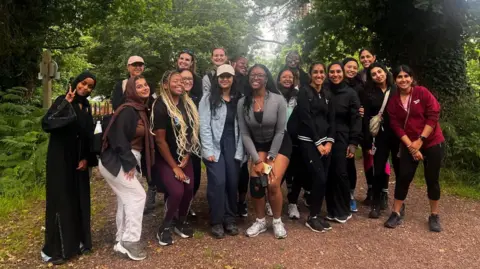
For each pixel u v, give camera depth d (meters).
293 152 4.28
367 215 4.57
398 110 4.12
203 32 18.08
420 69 7.45
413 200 5.12
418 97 4.05
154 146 3.58
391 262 3.42
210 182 3.83
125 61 17.67
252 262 3.37
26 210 4.81
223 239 3.83
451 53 7.30
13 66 8.94
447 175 5.96
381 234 4.00
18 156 5.96
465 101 7.12
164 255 3.49
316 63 4.03
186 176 3.70
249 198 5.21
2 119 6.65
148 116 3.58
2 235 4.05
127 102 3.42
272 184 3.73
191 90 4.47
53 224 3.34
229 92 3.97
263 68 3.73
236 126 3.94
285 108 3.80
